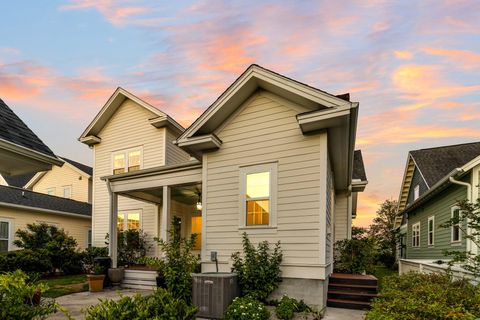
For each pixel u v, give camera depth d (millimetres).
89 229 17641
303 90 6516
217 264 7324
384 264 21703
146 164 13352
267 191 7137
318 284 6191
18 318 3311
